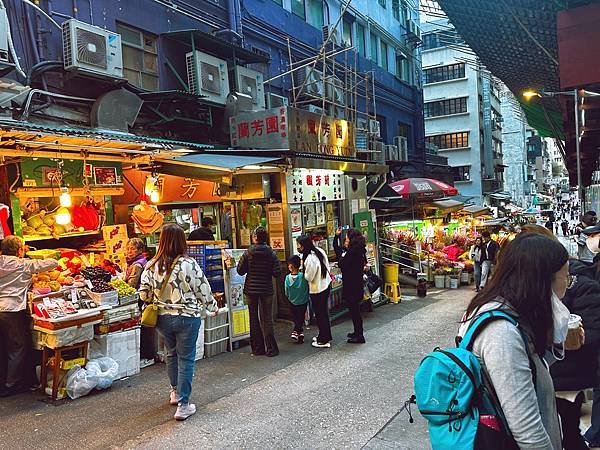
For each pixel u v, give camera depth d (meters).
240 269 6.63
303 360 6.34
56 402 4.92
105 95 8.01
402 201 13.98
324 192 9.94
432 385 1.78
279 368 6.00
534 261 1.81
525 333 1.77
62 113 7.69
